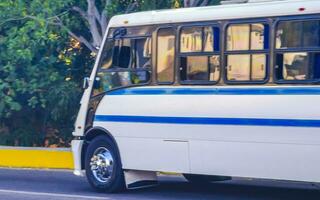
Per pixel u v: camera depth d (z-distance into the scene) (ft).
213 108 62.59
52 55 101.55
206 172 63.31
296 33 58.44
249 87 60.64
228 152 61.82
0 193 70.90
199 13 64.13
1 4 93.97
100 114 70.59
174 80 65.41
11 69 97.45
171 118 65.31
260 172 60.13
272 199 66.23
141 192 70.79
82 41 100.78
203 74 63.57
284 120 58.59
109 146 69.97
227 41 62.18
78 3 98.78
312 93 57.31
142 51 68.03
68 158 90.33
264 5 60.34
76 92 103.40
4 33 99.81
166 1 97.60
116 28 70.18
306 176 57.77
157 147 66.33
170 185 76.23
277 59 59.31
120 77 69.41
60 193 70.54
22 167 93.40
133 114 67.97
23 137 112.57
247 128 60.54
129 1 99.76
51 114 106.42
